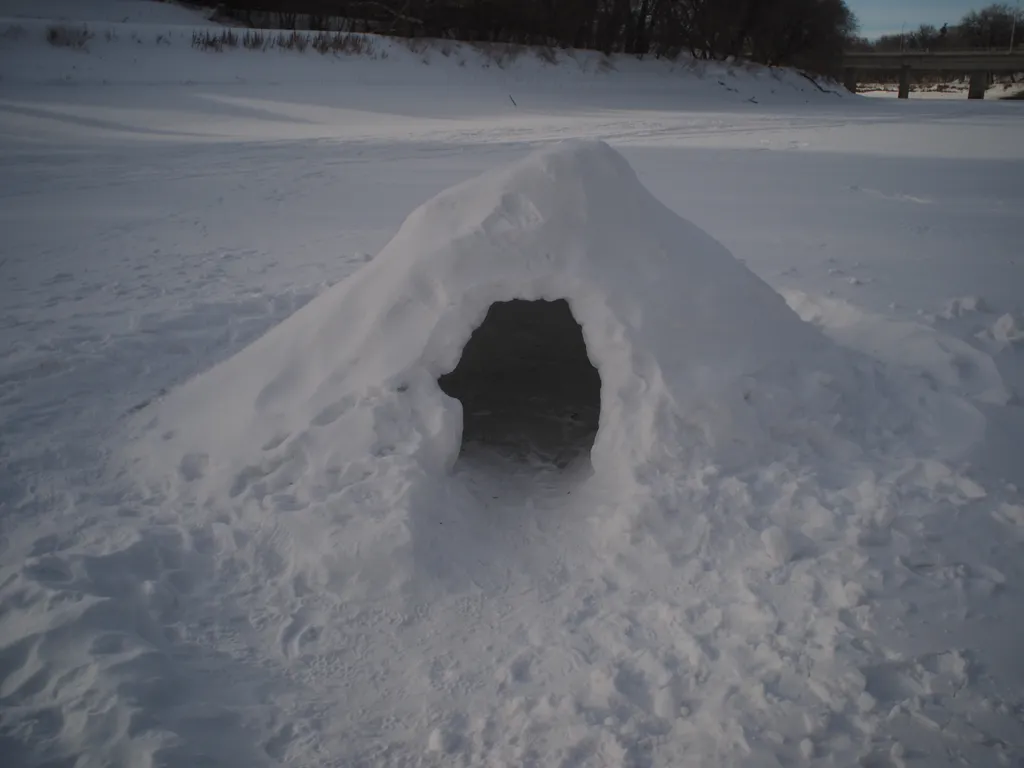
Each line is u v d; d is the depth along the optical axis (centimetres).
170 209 1282
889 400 545
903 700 356
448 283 496
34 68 2420
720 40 4425
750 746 338
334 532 438
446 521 454
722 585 414
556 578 434
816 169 1708
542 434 596
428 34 3725
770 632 386
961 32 8819
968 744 337
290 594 423
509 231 500
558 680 376
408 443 473
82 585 413
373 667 387
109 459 540
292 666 387
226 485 479
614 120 2659
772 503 450
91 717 345
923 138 2245
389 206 1326
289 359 529
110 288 892
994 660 372
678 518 443
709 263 545
